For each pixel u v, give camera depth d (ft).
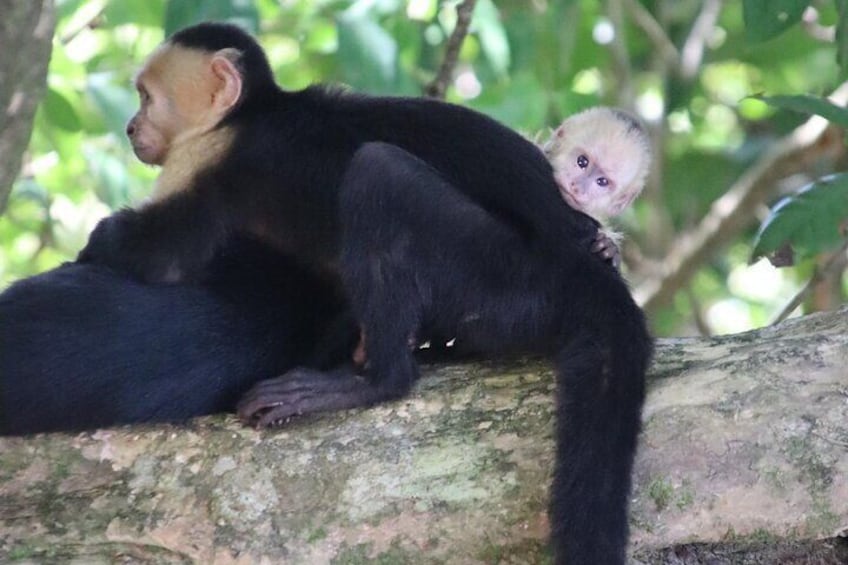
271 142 33.58
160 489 28.37
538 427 28.58
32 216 61.41
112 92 49.24
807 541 29.07
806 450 27.73
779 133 66.08
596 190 36.81
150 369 30.55
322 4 53.31
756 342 30.17
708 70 72.02
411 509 27.61
